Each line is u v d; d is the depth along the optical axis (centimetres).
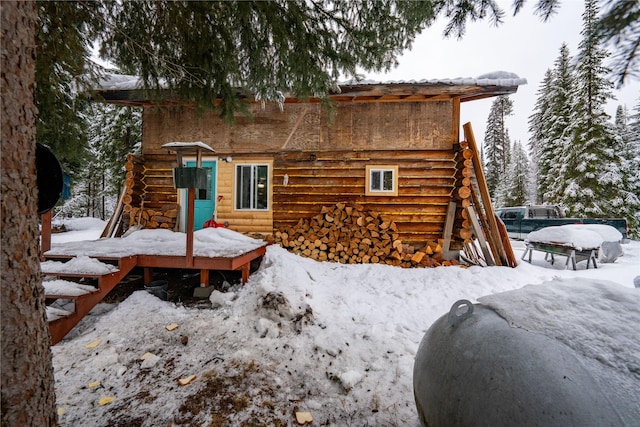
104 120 1619
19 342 127
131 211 692
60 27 296
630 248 970
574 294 157
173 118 733
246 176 726
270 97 424
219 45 329
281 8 287
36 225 139
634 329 127
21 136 129
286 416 208
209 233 565
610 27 147
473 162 646
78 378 239
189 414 201
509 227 1262
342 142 699
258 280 447
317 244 658
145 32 321
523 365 126
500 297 176
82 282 404
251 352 280
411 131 682
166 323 331
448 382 148
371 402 225
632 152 1970
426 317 385
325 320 357
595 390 110
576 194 1434
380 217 675
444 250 659
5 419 122
